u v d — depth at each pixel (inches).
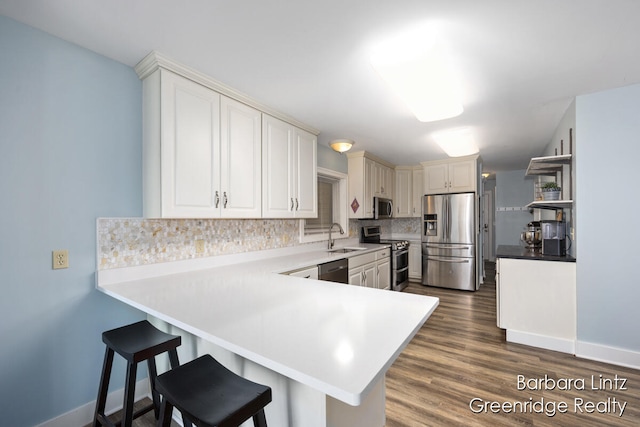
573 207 103.1
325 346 37.4
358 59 71.4
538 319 107.7
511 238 256.7
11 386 59.2
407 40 63.9
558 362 95.8
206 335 41.9
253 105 93.5
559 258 105.0
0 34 56.9
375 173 184.7
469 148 152.9
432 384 84.4
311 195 120.9
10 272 58.8
